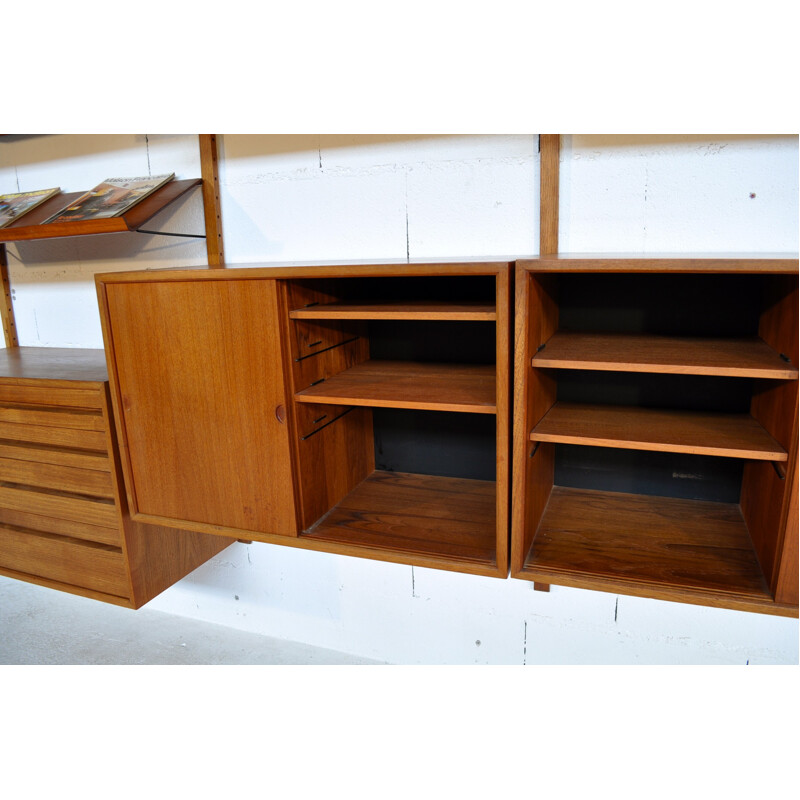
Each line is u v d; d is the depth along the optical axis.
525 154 1.74
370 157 1.89
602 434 1.43
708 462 1.75
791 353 1.28
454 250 1.85
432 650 2.16
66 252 2.39
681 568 1.45
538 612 2.01
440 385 1.60
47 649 2.32
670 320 1.64
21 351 2.39
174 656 2.26
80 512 1.87
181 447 1.69
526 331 1.33
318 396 1.55
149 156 2.16
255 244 2.07
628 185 1.65
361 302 1.75
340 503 1.82
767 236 1.57
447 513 1.74
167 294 1.60
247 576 2.38
